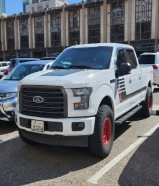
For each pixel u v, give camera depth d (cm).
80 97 434
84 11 4750
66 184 385
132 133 630
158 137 596
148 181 391
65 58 590
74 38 4953
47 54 5269
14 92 666
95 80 456
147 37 4188
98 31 4659
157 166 442
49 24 5209
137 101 687
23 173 424
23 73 826
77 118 432
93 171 428
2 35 6019
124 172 421
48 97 443
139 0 4200
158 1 4019
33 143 551
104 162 463
